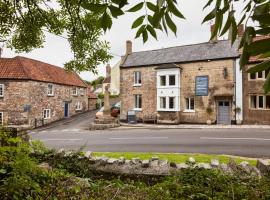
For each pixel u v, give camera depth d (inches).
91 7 54.0
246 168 244.1
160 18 51.1
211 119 972.6
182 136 644.7
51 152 271.3
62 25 215.3
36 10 202.4
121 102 1197.7
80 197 157.1
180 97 1043.3
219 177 214.5
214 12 48.0
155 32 57.1
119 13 54.2
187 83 1032.8
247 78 916.6
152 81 1112.8
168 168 256.7
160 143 541.6
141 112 1131.3
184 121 1030.4
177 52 1127.0
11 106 1099.3
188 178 221.8
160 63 1095.6
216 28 48.1
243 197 183.5
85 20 190.9
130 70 1181.1
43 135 771.4
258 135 624.7
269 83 38.6
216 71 972.6
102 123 992.2
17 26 215.5
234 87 932.6
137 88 1154.7
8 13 194.5
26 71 1135.6
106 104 1031.6
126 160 277.0
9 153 143.6
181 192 192.1
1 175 136.6
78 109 1627.7
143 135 688.4
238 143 516.1
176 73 1034.1
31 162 144.5
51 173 175.6
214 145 498.9
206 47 1059.3
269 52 38.0
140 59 1200.2
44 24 209.3
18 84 1105.4
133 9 54.0
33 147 261.1
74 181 179.5
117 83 2011.6
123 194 176.4
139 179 262.4
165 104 1072.8
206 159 320.2
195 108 1009.5
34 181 147.4
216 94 965.2
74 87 1568.7
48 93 1268.5
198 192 193.8
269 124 877.8
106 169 275.1
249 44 38.3
